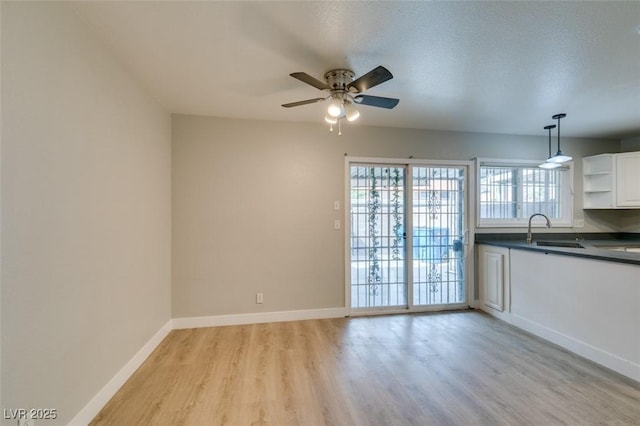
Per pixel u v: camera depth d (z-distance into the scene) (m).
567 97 2.88
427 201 3.98
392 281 3.90
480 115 3.39
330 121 2.49
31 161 1.37
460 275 4.07
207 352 2.72
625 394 2.06
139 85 2.52
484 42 1.96
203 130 3.37
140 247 2.53
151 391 2.12
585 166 4.39
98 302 1.90
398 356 2.63
